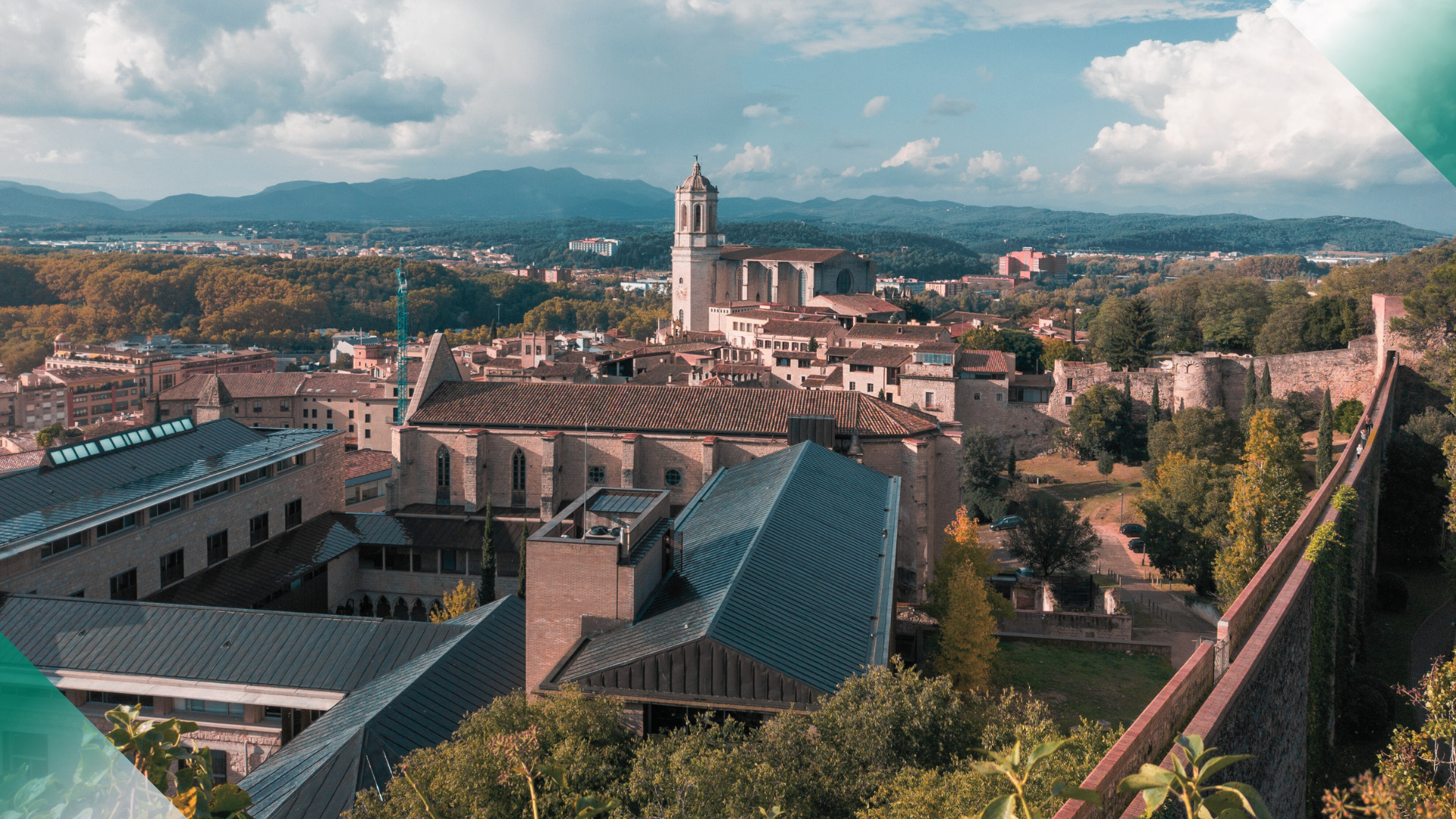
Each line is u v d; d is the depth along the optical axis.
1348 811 16.72
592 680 46.50
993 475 158.75
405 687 54.97
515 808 36.53
